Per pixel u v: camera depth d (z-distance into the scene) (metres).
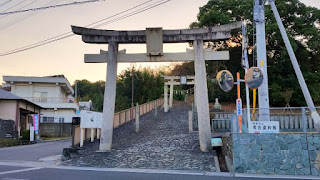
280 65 31.47
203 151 15.14
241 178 10.06
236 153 11.91
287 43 14.39
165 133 21.00
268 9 31.12
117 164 13.48
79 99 78.12
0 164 14.34
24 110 34.44
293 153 11.69
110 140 16.45
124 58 17.14
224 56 16.62
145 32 17.09
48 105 42.69
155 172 11.42
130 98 53.72
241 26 15.77
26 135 30.38
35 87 43.12
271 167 11.65
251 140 11.97
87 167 13.15
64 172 11.41
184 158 13.80
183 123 25.22
